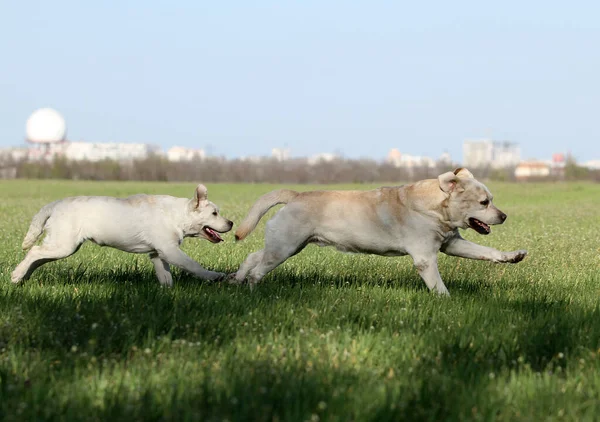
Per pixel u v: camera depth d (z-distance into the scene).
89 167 115.56
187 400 5.68
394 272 13.68
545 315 9.14
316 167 116.38
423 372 6.65
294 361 6.78
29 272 10.93
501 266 15.02
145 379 6.23
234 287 10.87
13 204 43.28
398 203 10.73
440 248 11.20
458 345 7.45
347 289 10.99
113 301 9.09
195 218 11.20
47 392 5.88
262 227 26.66
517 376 6.56
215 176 115.19
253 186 87.31
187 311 8.74
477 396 5.92
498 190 75.88
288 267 13.83
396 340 7.67
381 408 5.60
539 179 118.75
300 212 10.84
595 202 54.44
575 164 121.25
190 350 7.05
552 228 27.59
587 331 8.17
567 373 6.69
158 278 11.59
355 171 114.94
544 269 14.70
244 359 6.80
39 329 7.77
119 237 10.84
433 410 5.63
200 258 15.66
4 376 6.21
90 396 5.88
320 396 5.82
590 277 13.27
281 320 8.54
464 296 10.46
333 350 7.24
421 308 9.35
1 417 5.43
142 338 7.57
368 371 6.54
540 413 5.71
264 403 5.69
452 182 10.45
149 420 5.44
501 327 8.35
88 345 7.14
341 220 10.79
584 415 5.73
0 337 7.52
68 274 12.27
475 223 10.57
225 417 5.41
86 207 10.73
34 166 117.75
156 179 114.81
